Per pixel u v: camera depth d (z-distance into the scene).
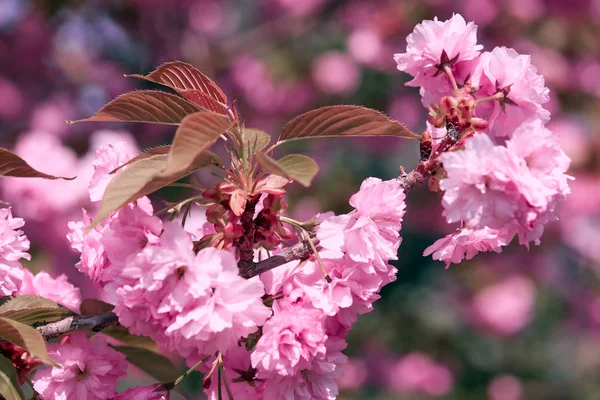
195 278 1.19
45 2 3.53
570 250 3.92
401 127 1.24
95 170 1.26
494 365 3.75
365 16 3.89
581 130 3.65
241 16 4.19
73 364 1.27
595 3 3.65
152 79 1.26
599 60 3.72
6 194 2.46
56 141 2.69
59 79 3.68
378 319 3.66
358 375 3.49
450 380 3.61
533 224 1.19
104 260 1.25
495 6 3.62
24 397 1.25
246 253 1.24
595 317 3.95
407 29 3.70
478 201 1.19
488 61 1.27
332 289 1.24
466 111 1.25
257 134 1.25
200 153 1.19
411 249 3.93
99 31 3.71
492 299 3.64
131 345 1.37
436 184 1.25
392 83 3.81
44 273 1.37
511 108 1.26
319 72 3.73
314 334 1.23
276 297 1.25
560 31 3.73
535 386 3.80
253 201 1.24
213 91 1.25
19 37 3.58
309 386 1.25
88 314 1.33
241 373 1.26
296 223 1.25
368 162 4.01
